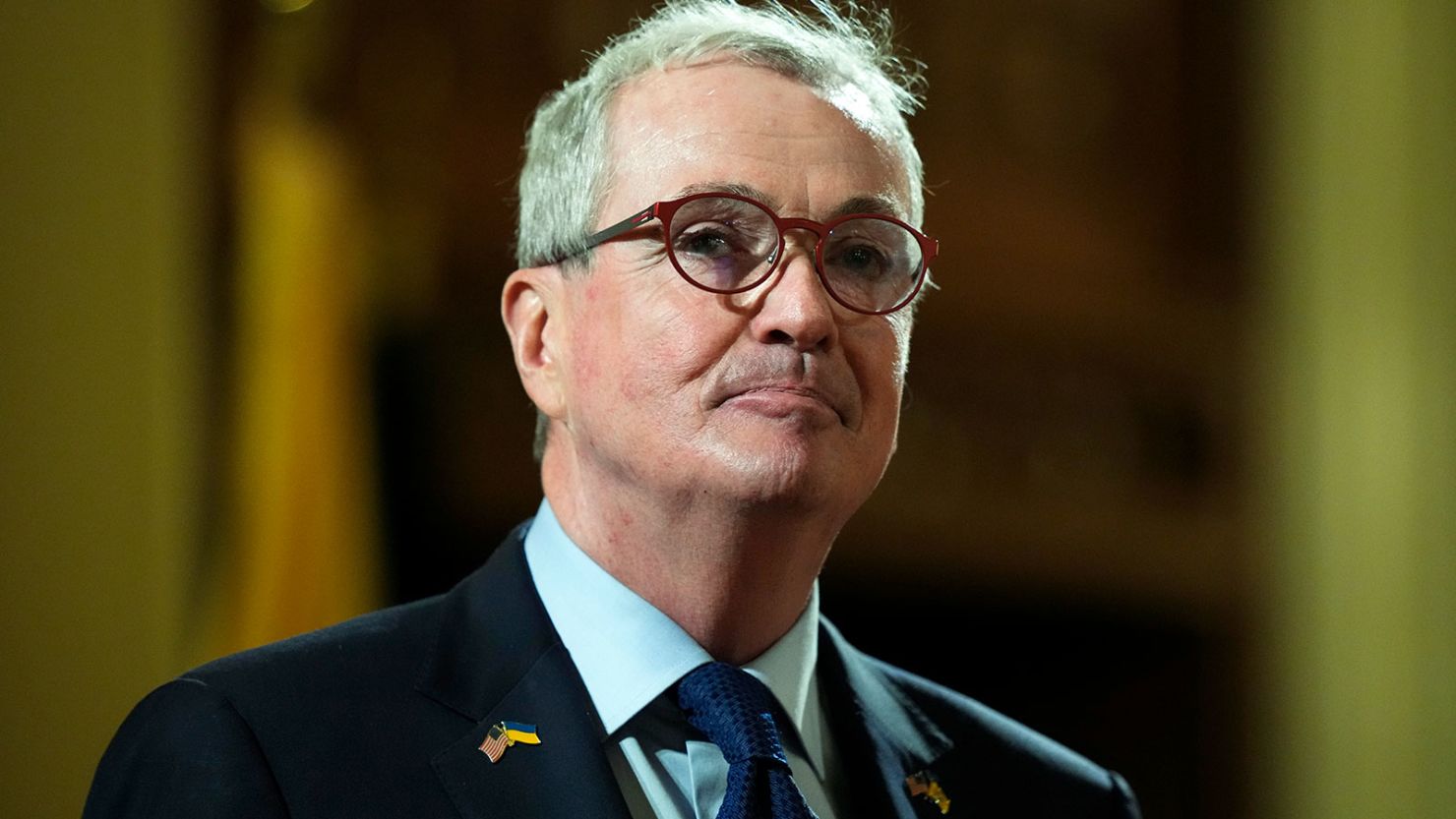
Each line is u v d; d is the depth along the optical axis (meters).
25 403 10.63
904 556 15.23
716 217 5.38
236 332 11.52
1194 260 17.42
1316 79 18.05
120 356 10.95
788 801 5.09
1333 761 16.83
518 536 6.12
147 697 5.15
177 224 11.29
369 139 12.84
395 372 13.20
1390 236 17.89
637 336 5.36
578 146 5.82
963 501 15.51
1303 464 17.27
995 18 16.53
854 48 6.00
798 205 5.39
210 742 4.87
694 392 5.26
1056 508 15.96
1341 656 16.95
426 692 5.27
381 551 12.02
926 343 15.71
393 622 5.60
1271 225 17.67
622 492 5.47
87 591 10.61
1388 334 17.69
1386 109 18.03
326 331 11.91
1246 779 16.66
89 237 10.95
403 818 4.88
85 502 10.70
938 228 15.89
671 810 5.27
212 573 11.09
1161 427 16.89
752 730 5.21
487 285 13.68
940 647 16.17
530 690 5.32
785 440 5.19
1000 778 6.16
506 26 13.89
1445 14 18.33
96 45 11.15
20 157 10.84
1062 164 16.78
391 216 12.95
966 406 15.77
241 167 11.72
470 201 13.54
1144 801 16.50
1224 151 17.66
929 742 6.10
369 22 13.01
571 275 5.74
